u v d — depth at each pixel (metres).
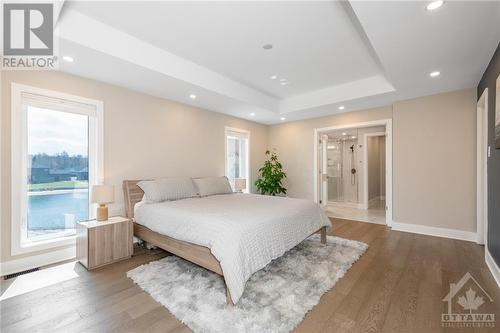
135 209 3.15
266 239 2.18
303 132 5.56
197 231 2.21
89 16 2.20
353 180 6.44
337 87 4.05
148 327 1.60
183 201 3.28
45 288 2.10
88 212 3.09
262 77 3.65
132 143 3.45
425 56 2.49
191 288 2.08
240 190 4.82
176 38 2.57
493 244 2.44
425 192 3.82
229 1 1.96
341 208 6.25
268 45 2.69
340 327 1.60
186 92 3.53
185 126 4.19
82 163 3.04
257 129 5.87
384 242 3.39
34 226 2.65
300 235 2.68
